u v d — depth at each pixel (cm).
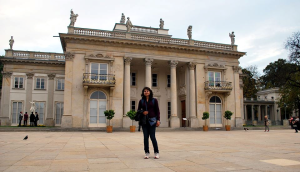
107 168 543
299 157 718
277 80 4641
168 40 2988
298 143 1167
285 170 529
